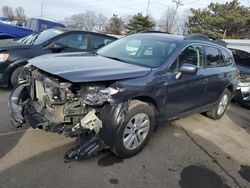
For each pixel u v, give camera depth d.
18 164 3.47
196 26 41.44
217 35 38.19
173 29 53.84
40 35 7.23
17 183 3.12
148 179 3.50
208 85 5.21
